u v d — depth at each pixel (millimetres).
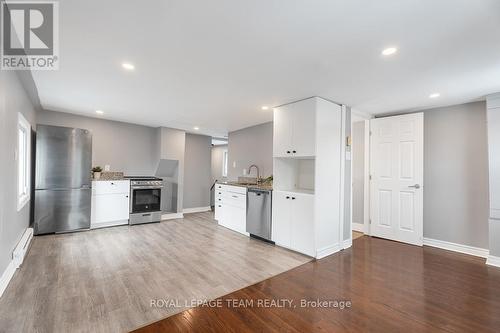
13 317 1746
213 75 2492
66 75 2545
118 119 4828
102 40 1854
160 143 5375
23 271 2502
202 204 6605
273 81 2625
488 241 3115
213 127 5402
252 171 5156
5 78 2049
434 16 1489
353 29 1649
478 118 3266
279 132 3600
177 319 1790
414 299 2119
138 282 2334
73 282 2293
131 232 4148
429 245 3641
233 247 3457
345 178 3551
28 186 3453
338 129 3443
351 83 2650
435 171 3625
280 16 1527
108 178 4719
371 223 4133
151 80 2662
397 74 2383
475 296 2170
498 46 1834
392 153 3898
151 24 1638
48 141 3791
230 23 1611
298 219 3248
